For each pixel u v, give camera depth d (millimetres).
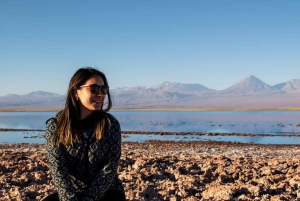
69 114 3629
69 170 3729
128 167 8836
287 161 10305
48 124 3717
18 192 6395
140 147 22594
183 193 6586
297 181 7352
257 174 8219
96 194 3590
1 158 10656
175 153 18047
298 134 36906
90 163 3674
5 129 43625
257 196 6492
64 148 3648
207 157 11781
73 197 3568
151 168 8750
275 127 48781
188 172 8727
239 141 29938
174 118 81500
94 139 3639
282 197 6258
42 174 7941
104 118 3689
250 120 68750
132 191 6602
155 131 41938
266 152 19188
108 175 3643
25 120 75000
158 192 6695
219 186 6883
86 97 3641
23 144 25078
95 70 3732
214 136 34594
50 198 3793
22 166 8969
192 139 31516
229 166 9297
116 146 3711
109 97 3852
